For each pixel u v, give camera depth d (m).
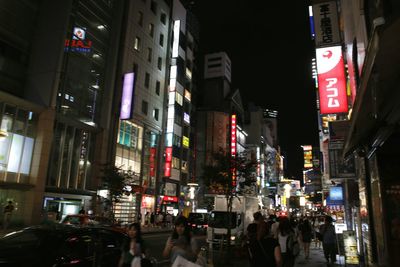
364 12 9.97
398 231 8.77
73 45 31.50
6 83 27.61
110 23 37.34
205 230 34.00
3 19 27.55
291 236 9.38
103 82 35.53
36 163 27.25
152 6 47.69
